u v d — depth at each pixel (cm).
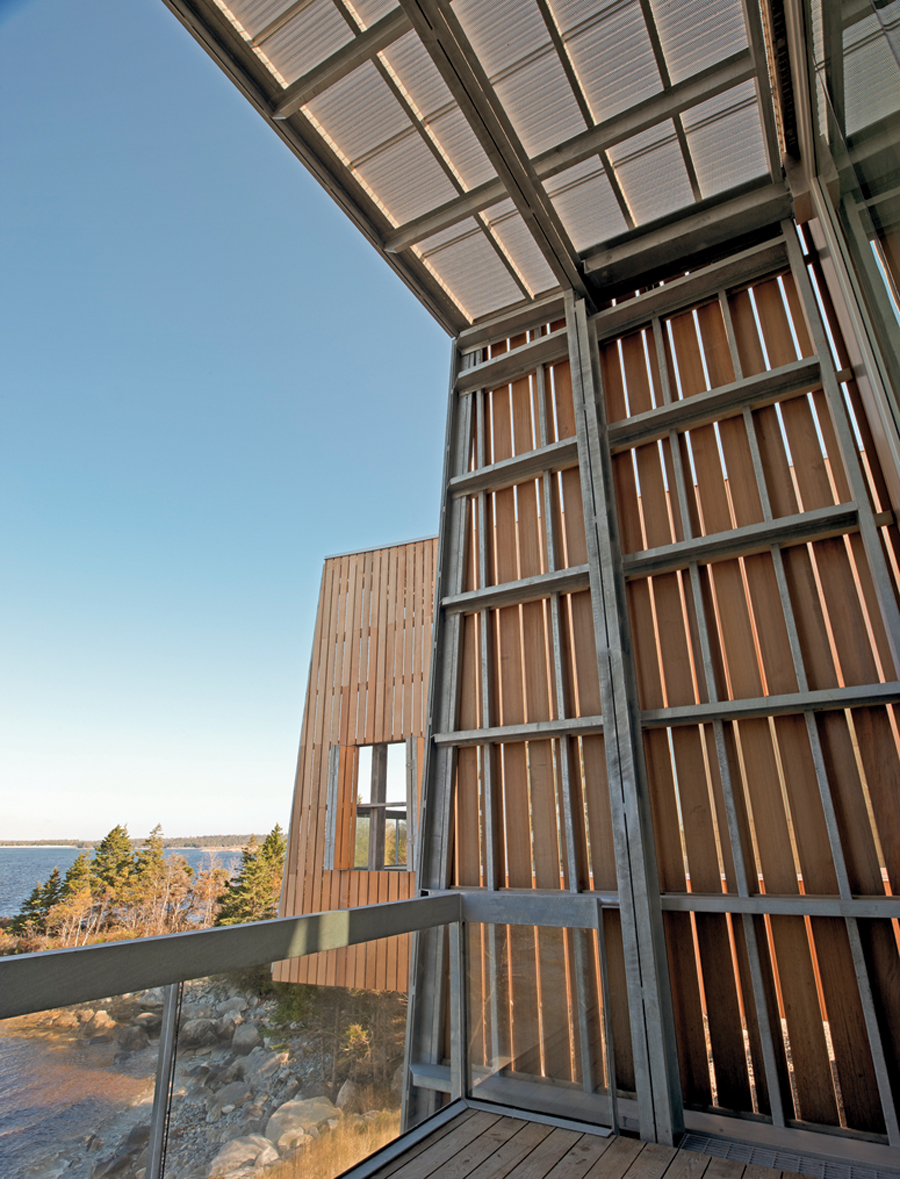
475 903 343
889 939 308
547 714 441
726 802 362
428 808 452
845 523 361
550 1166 260
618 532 414
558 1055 306
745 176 438
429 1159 262
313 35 354
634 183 448
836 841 325
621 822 347
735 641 392
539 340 508
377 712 855
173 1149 180
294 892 820
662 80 379
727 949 346
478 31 360
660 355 466
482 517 517
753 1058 324
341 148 427
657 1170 259
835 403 372
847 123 301
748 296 446
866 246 297
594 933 309
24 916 3077
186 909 3300
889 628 326
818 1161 270
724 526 414
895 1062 294
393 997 286
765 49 359
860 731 340
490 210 473
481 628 489
